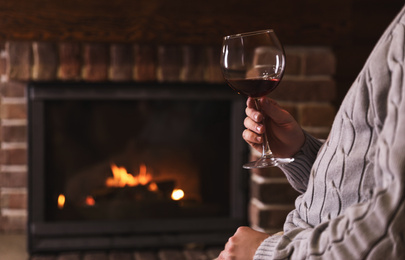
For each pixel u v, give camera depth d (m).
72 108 2.52
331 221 0.69
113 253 2.54
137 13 2.26
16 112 2.87
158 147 2.58
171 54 2.43
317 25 2.31
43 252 2.52
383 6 2.59
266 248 0.80
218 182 2.59
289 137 1.08
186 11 2.28
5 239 2.81
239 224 2.55
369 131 0.74
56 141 2.52
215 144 2.59
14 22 2.22
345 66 2.58
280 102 2.37
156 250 2.58
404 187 0.62
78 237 2.53
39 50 2.37
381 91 0.70
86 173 2.55
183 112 2.57
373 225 0.63
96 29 2.26
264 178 2.36
